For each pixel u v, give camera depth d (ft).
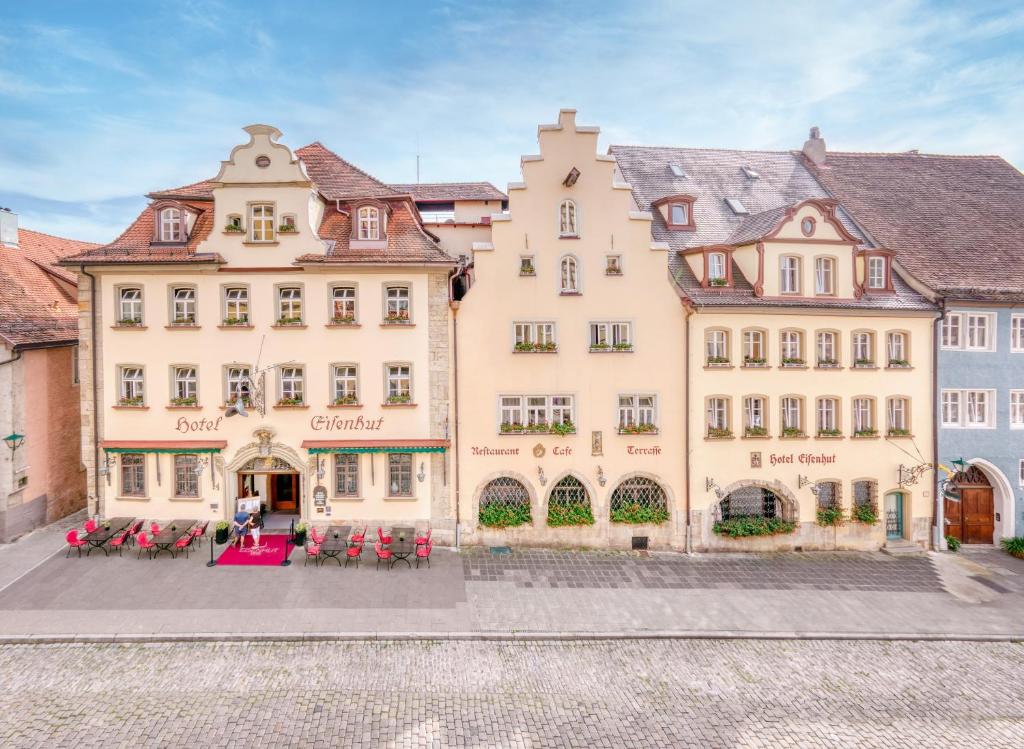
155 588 53.57
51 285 78.79
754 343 69.21
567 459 67.41
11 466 64.28
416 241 67.36
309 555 60.29
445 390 66.33
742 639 48.96
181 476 66.74
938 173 90.12
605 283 67.51
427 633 47.47
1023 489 71.15
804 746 35.63
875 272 71.51
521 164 66.90
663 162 87.15
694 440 67.67
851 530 69.41
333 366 65.87
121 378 65.67
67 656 43.42
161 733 35.17
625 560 64.64
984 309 70.79
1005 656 47.39
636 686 41.70
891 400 70.33
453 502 66.90
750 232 72.08
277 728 35.94
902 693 41.78
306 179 64.90
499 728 36.55
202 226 67.41
